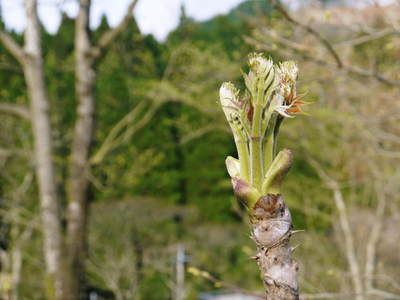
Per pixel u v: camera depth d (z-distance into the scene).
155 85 9.22
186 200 22.34
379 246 8.83
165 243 17.77
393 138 6.05
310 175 9.45
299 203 9.90
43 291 12.77
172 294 15.35
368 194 9.30
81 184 7.84
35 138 8.00
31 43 7.89
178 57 9.33
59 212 7.99
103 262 15.17
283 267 1.04
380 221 8.23
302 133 8.01
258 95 1.04
